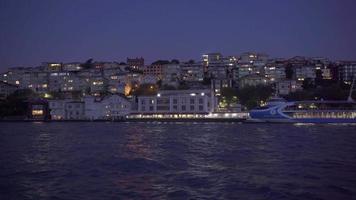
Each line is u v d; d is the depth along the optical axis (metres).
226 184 41.44
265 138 94.19
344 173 47.12
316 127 139.88
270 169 50.16
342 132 113.19
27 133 119.62
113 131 125.75
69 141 91.31
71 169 51.59
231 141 87.56
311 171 48.50
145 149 73.38
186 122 190.62
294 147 74.38
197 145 79.94
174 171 49.50
